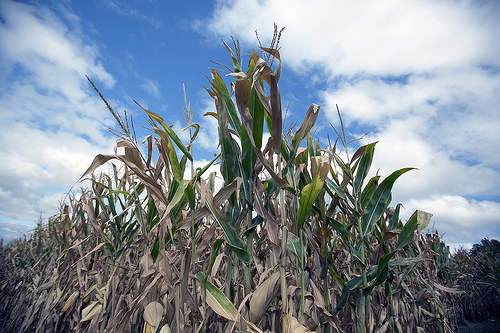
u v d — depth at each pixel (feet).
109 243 8.36
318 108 6.07
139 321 7.44
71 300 9.55
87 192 11.38
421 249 11.23
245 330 5.65
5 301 15.49
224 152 6.29
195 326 5.90
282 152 6.78
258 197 5.98
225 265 8.68
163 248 5.45
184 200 6.17
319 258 6.97
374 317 8.79
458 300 18.78
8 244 20.63
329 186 7.85
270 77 5.32
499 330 17.54
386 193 7.24
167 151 5.68
